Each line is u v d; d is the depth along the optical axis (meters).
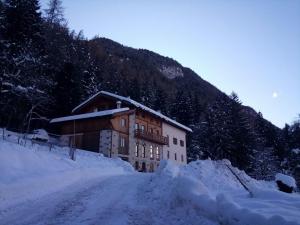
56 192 14.51
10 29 35.88
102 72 79.06
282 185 12.18
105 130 39.22
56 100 45.84
